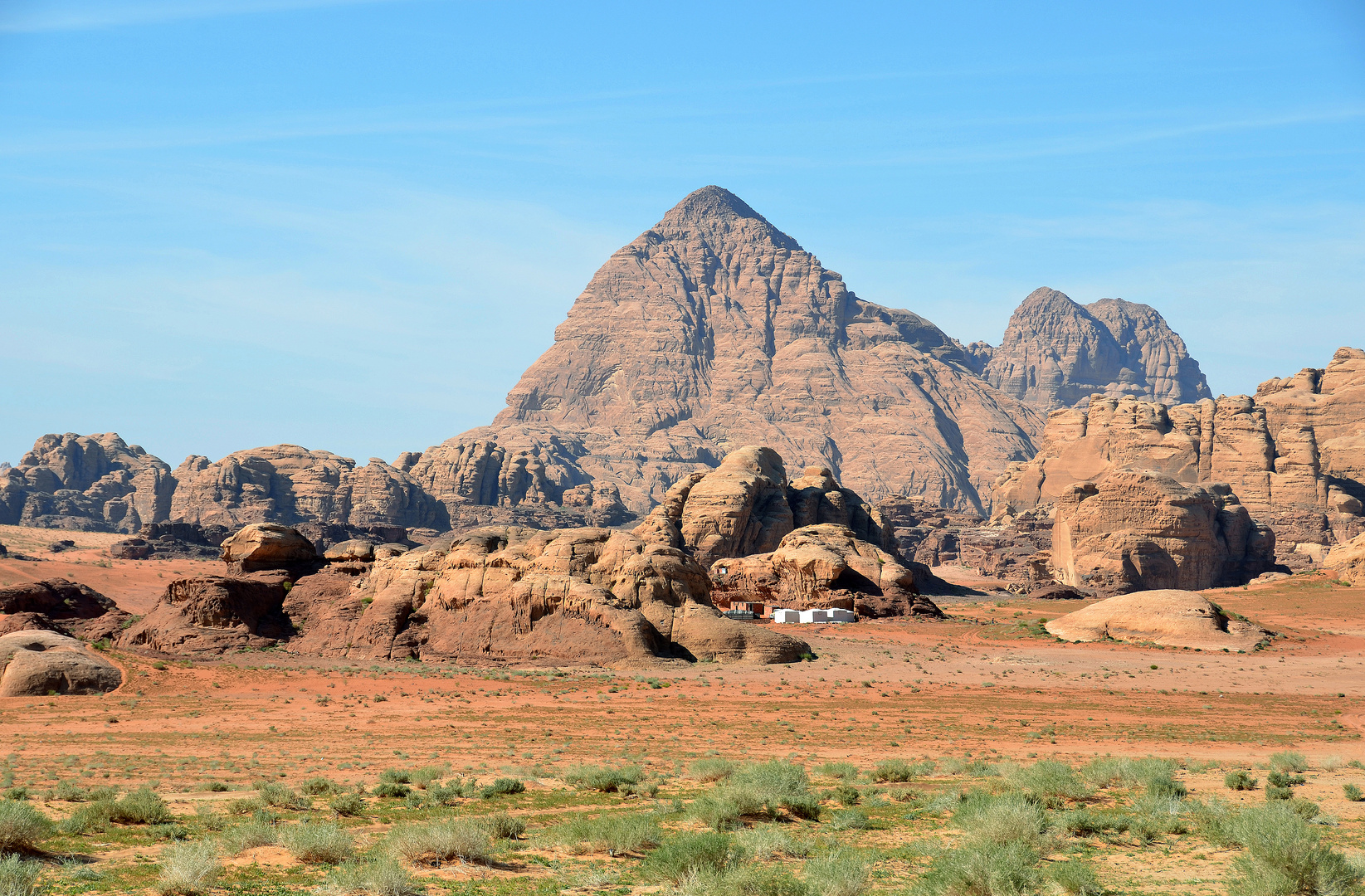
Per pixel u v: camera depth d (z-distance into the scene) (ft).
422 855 78.13
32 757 155.94
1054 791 110.52
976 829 84.58
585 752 160.35
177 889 67.56
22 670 229.25
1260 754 157.99
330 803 106.73
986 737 177.68
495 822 88.22
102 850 81.30
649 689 236.43
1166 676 267.59
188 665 257.34
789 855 80.33
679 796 113.09
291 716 202.28
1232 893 67.87
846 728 186.50
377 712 207.41
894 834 89.76
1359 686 252.83
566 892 69.10
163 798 114.32
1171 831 88.48
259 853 79.61
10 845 77.00
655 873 71.77
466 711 208.33
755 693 232.32
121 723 193.88
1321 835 88.22
